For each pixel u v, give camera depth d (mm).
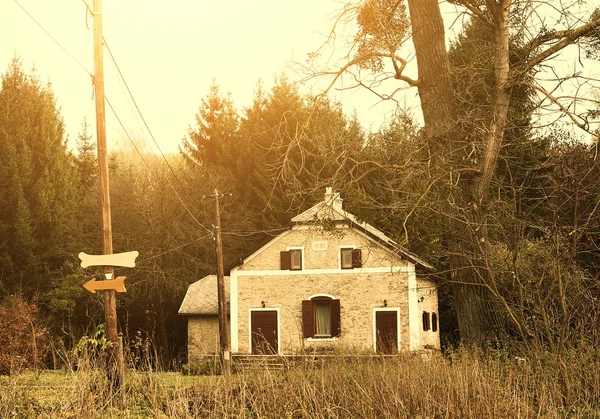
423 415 12406
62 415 11414
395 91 18109
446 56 18594
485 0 18266
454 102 18672
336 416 12523
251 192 47000
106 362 13805
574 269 15688
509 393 12305
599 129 16328
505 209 16547
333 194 18250
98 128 16797
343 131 18953
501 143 17438
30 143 46438
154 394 12352
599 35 17484
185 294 44219
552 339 15359
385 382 13516
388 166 17703
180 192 45500
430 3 18562
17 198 44250
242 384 13586
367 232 34500
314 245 35562
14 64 47688
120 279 15203
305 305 35250
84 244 44875
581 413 12141
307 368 15070
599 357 13656
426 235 18172
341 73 18344
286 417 12570
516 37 18375
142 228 44656
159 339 43625
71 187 47188
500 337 17047
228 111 50812
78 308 42406
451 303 36062
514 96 19047
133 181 46250
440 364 14438
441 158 17344
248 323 35719
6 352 19172
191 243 44781
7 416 11562
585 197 15539
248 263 36156
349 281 35031
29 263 43469
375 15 18141
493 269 16828
